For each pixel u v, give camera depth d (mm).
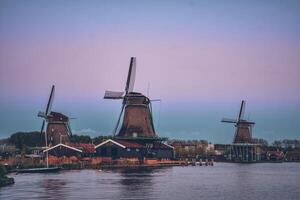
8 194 53750
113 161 109375
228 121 190375
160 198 51438
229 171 106062
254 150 194750
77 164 102750
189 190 59625
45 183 66188
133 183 67375
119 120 124625
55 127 133750
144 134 122938
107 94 126062
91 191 56812
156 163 120688
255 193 57375
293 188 63594
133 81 126000
